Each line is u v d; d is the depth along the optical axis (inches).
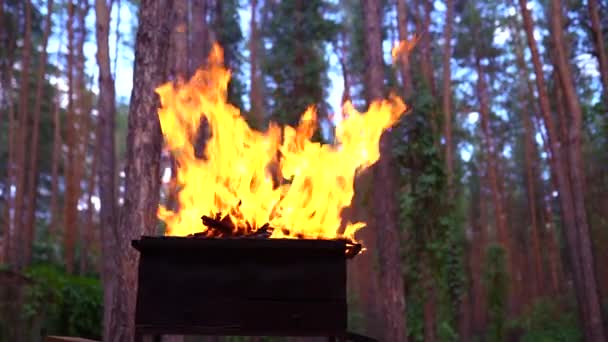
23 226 1055.0
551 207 1408.7
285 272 147.2
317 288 146.6
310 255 147.9
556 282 1218.0
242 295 146.0
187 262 147.4
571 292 981.2
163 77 278.4
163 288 146.0
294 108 728.3
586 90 1059.3
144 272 146.6
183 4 549.6
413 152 598.9
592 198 915.4
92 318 573.6
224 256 147.7
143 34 278.1
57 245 1059.9
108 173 547.5
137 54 278.2
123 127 1637.6
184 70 535.5
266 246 146.2
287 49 765.9
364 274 1171.9
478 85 1466.5
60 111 1305.4
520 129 1563.7
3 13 1085.8
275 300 146.0
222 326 144.7
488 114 1504.7
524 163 1545.3
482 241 1398.9
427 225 597.6
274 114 735.1
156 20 279.9
